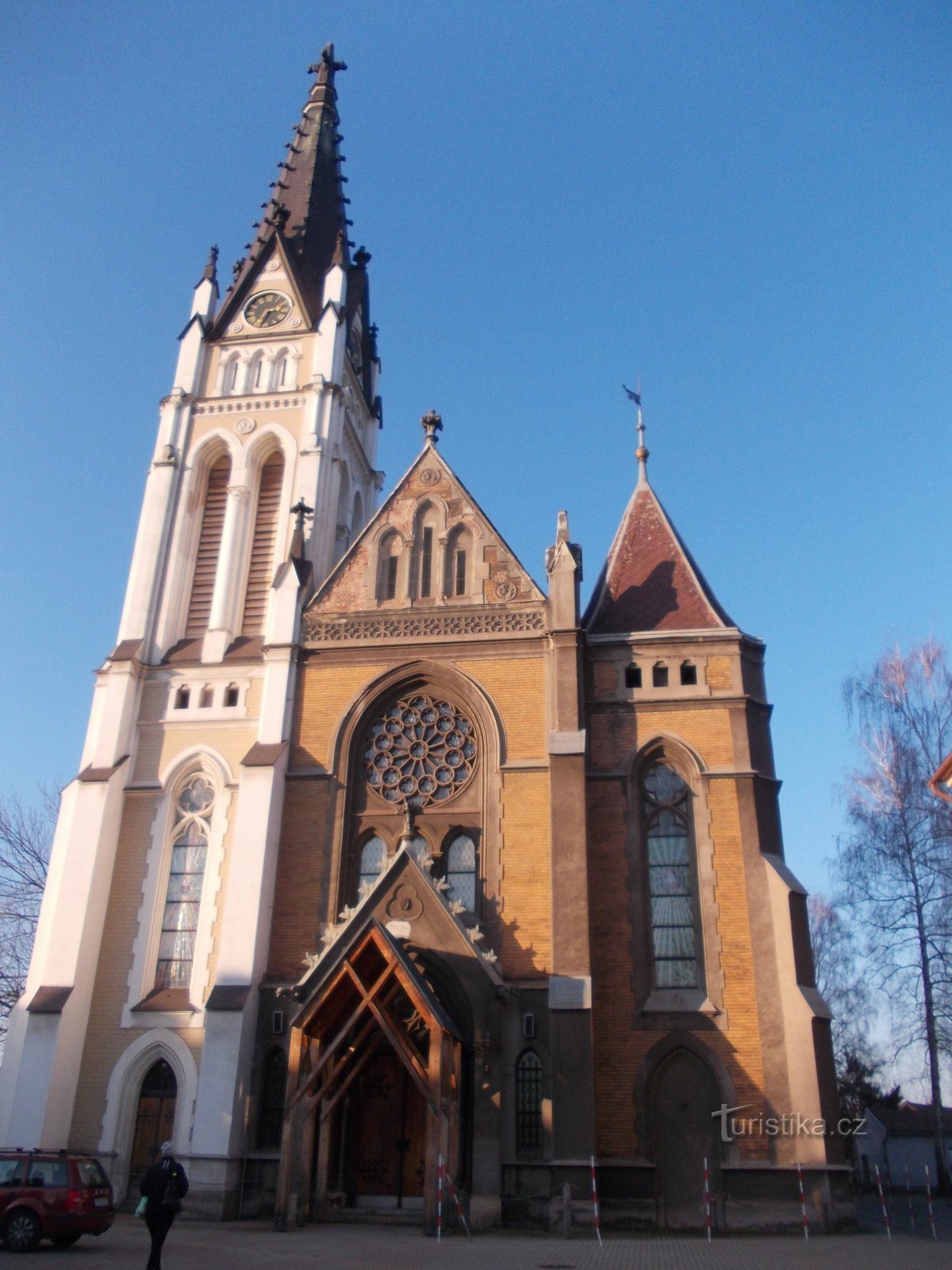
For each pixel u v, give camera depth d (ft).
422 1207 97.86
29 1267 63.77
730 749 112.78
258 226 179.32
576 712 114.01
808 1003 98.17
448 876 111.86
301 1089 91.61
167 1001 110.93
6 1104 106.42
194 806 122.42
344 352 159.53
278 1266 64.39
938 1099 130.93
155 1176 60.70
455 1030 92.94
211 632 133.80
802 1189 92.63
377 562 130.72
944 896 137.08
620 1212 93.40
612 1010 102.58
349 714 120.67
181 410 152.87
